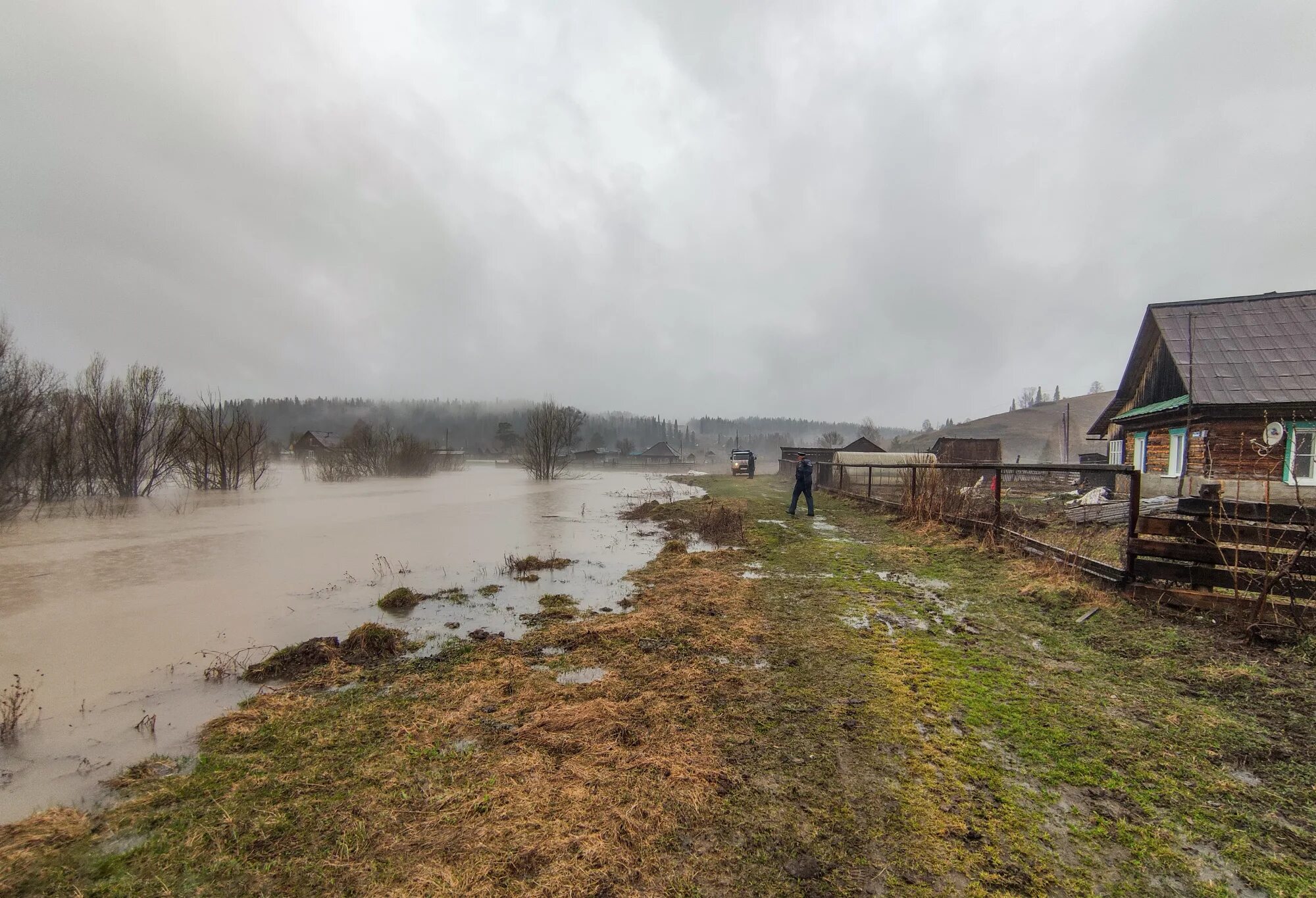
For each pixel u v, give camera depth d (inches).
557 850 84.3
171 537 452.8
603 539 432.8
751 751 112.6
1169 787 97.8
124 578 309.6
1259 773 101.4
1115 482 592.1
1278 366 515.5
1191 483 477.4
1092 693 135.9
